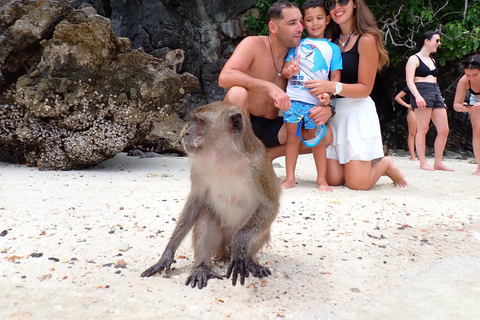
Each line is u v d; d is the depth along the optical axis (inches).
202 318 45.3
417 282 56.4
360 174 113.4
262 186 59.6
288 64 108.6
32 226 72.1
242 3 307.0
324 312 47.4
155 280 54.7
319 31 109.0
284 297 51.0
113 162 158.9
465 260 64.0
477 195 111.0
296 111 106.6
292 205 92.8
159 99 140.4
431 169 163.8
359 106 114.5
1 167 135.3
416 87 163.6
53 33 131.1
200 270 56.5
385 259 64.0
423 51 163.3
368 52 107.7
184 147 59.5
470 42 220.5
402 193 112.0
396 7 239.8
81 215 79.6
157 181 118.9
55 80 131.0
